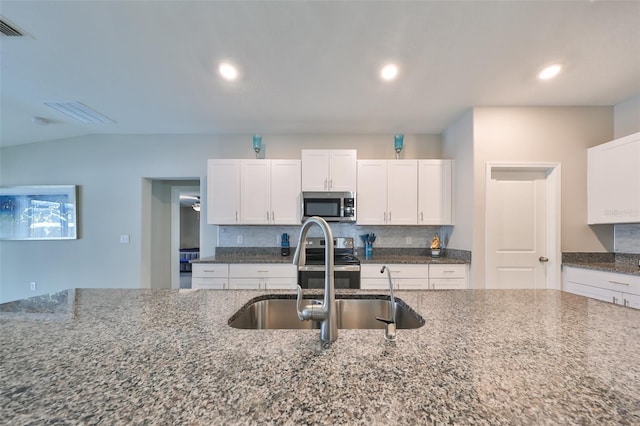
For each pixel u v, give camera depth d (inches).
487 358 27.8
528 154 115.4
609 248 115.3
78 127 138.9
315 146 149.3
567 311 44.3
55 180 151.3
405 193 134.0
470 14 65.9
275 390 22.4
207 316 41.4
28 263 151.3
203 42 75.9
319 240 146.1
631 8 63.7
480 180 116.0
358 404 20.8
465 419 19.2
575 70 89.2
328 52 80.2
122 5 63.2
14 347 30.3
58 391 22.1
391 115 124.6
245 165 136.2
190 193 207.6
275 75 92.0
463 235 124.3
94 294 55.1
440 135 148.7
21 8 63.4
